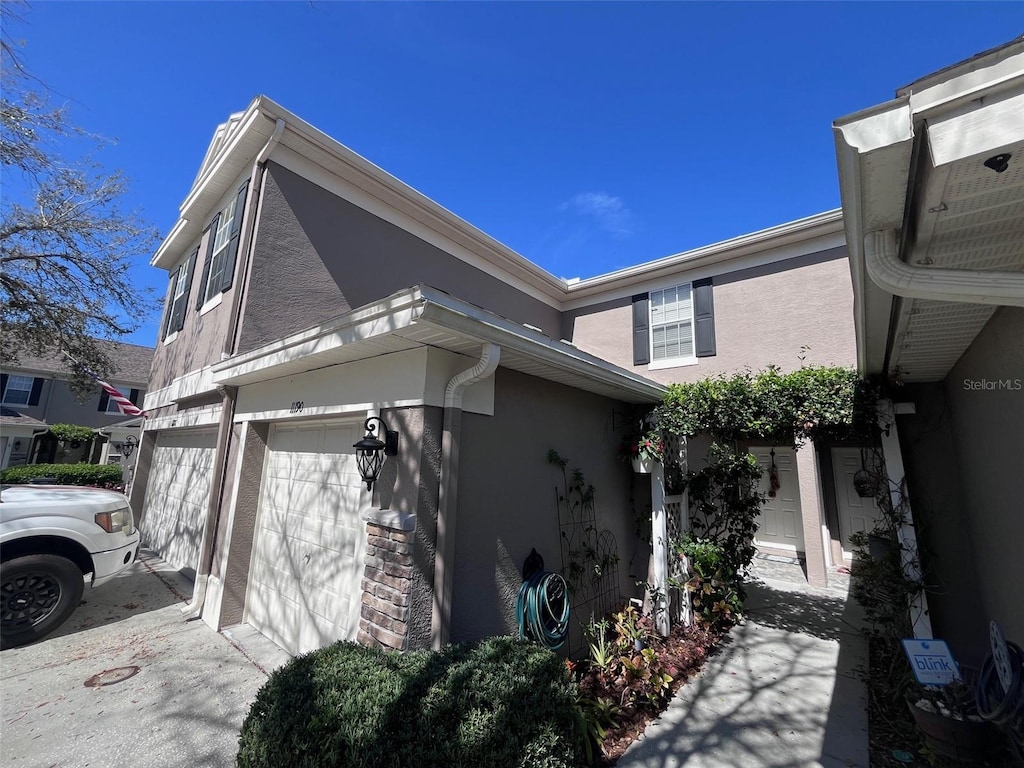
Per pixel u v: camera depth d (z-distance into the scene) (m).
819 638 5.07
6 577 4.39
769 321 7.71
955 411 4.19
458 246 8.22
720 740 3.12
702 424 5.17
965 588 4.19
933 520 4.38
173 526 7.48
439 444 3.22
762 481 9.83
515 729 2.24
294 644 4.17
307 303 5.95
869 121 1.56
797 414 4.69
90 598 5.77
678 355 8.66
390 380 3.49
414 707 2.22
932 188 1.60
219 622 4.77
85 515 4.97
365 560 3.36
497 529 3.53
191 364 6.90
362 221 6.72
